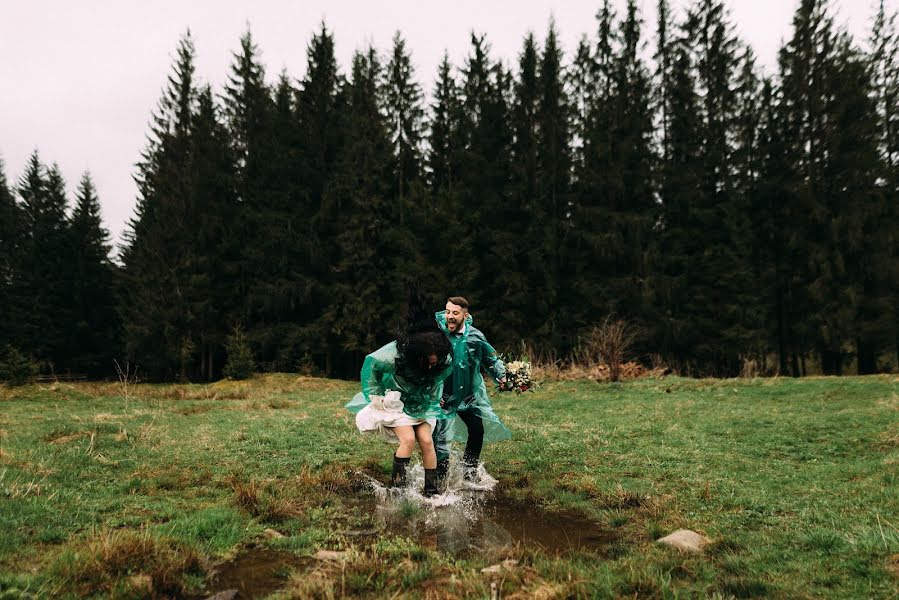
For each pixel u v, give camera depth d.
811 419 7.71
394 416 4.63
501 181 28.91
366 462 5.60
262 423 8.08
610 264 26.88
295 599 2.61
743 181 27.03
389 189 30.23
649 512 4.07
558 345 25.16
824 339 23.97
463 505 4.39
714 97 27.23
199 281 26.41
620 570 2.99
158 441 6.62
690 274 25.98
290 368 27.45
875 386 10.56
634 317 25.33
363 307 26.47
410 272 26.58
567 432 7.43
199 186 28.02
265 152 29.33
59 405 11.41
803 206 25.33
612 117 27.59
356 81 30.20
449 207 27.72
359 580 2.80
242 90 30.23
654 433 7.23
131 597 2.57
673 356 25.45
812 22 25.39
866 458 5.65
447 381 5.03
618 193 26.98
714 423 7.77
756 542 3.38
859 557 2.96
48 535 3.28
